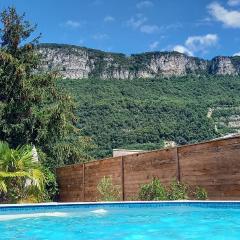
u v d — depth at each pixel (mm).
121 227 8102
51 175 18266
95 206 10633
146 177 13008
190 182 11281
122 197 14062
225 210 9398
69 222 8820
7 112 20391
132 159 13734
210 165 10633
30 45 22109
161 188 11875
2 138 20453
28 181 14445
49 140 21859
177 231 7516
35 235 7410
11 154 13695
